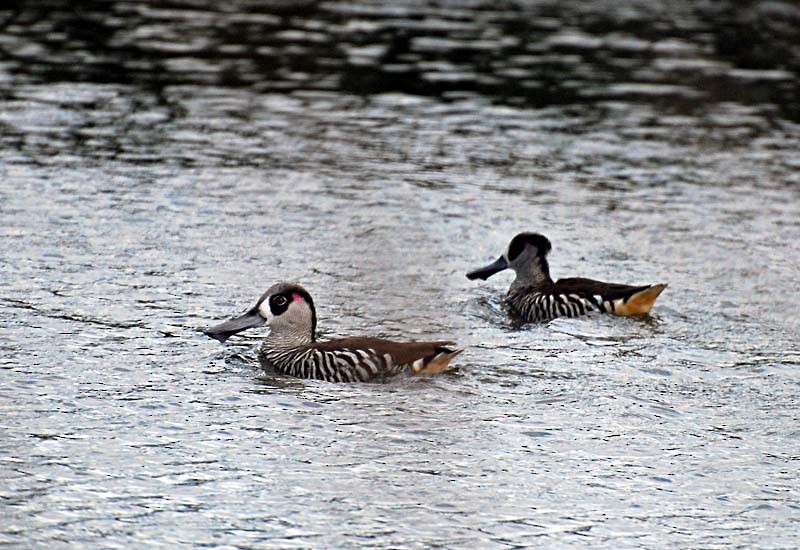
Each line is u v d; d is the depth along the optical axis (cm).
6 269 1772
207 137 2516
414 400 1423
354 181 2300
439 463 1277
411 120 2708
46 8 3556
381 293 1777
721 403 1449
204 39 3297
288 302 1516
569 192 2297
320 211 2128
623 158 2514
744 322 1711
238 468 1248
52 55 3058
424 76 3038
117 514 1151
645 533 1160
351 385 1455
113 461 1248
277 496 1198
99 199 2116
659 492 1238
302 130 2600
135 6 3647
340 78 2994
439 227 2083
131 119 2605
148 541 1110
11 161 2295
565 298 1709
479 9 3809
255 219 2064
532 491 1229
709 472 1281
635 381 1503
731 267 1939
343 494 1208
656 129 2716
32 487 1188
